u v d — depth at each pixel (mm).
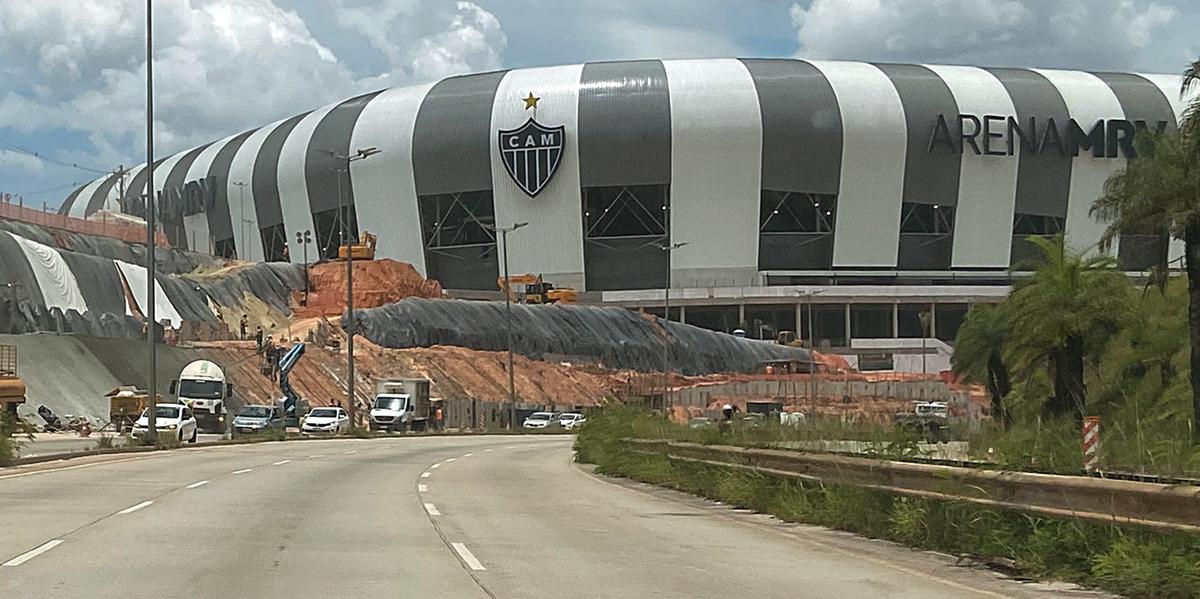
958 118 137000
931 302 136750
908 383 82000
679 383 107125
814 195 137375
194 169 168250
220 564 13086
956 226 139625
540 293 125812
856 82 138250
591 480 31156
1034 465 14328
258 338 82250
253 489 24625
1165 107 141375
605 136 134625
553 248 138000
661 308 136375
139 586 11391
